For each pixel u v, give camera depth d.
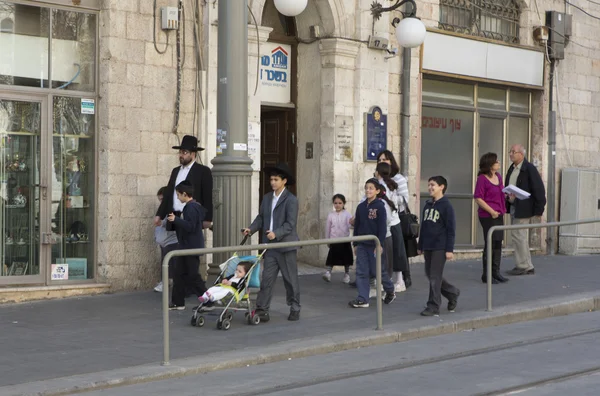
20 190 13.12
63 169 13.45
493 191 15.13
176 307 12.10
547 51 20.52
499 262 15.27
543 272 16.84
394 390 8.21
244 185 12.09
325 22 16.47
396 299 13.43
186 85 14.32
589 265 18.23
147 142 13.91
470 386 8.35
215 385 8.42
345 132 16.56
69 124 13.50
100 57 13.62
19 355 9.27
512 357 9.87
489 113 19.67
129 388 8.28
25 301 12.80
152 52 13.93
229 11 11.93
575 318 12.96
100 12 13.63
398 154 17.50
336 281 15.16
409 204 17.67
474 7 19.25
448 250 12.08
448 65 18.41
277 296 13.43
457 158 19.06
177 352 9.59
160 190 13.68
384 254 12.76
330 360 9.72
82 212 13.62
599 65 21.66
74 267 13.55
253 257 11.23
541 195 16.08
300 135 16.91
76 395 7.97
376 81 16.98
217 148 12.12
